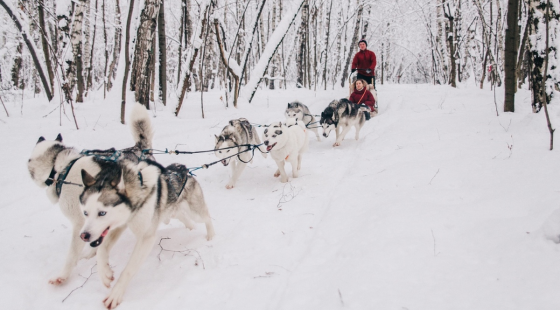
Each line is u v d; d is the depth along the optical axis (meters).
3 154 5.49
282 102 11.85
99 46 21.42
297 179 5.77
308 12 16.75
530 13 5.88
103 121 7.58
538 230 2.69
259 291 2.81
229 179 5.98
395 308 2.15
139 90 8.30
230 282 2.96
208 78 17.72
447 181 4.26
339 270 2.75
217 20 9.45
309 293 2.59
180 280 3.03
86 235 2.41
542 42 5.73
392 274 2.52
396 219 3.31
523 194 3.50
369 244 2.97
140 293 2.86
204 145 7.14
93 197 2.51
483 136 5.89
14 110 8.62
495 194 3.65
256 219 4.21
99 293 2.83
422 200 3.76
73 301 2.73
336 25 22.53
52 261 3.26
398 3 22.39
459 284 2.31
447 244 2.82
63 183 2.93
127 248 3.56
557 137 4.98
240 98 11.54
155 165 3.17
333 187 5.23
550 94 5.84
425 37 26.16
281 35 11.05
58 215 4.18
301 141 6.00
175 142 7.05
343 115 7.73
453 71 16.70
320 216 4.18
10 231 3.73
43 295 2.81
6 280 2.88
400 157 5.64
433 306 2.13
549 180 3.68
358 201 4.24
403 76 35.56
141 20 7.87
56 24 7.91
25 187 4.71
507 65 7.07
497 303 2.08
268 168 6.62
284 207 4.60
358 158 6.39
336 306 2.29
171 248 3.60
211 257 3.40
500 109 7.77
